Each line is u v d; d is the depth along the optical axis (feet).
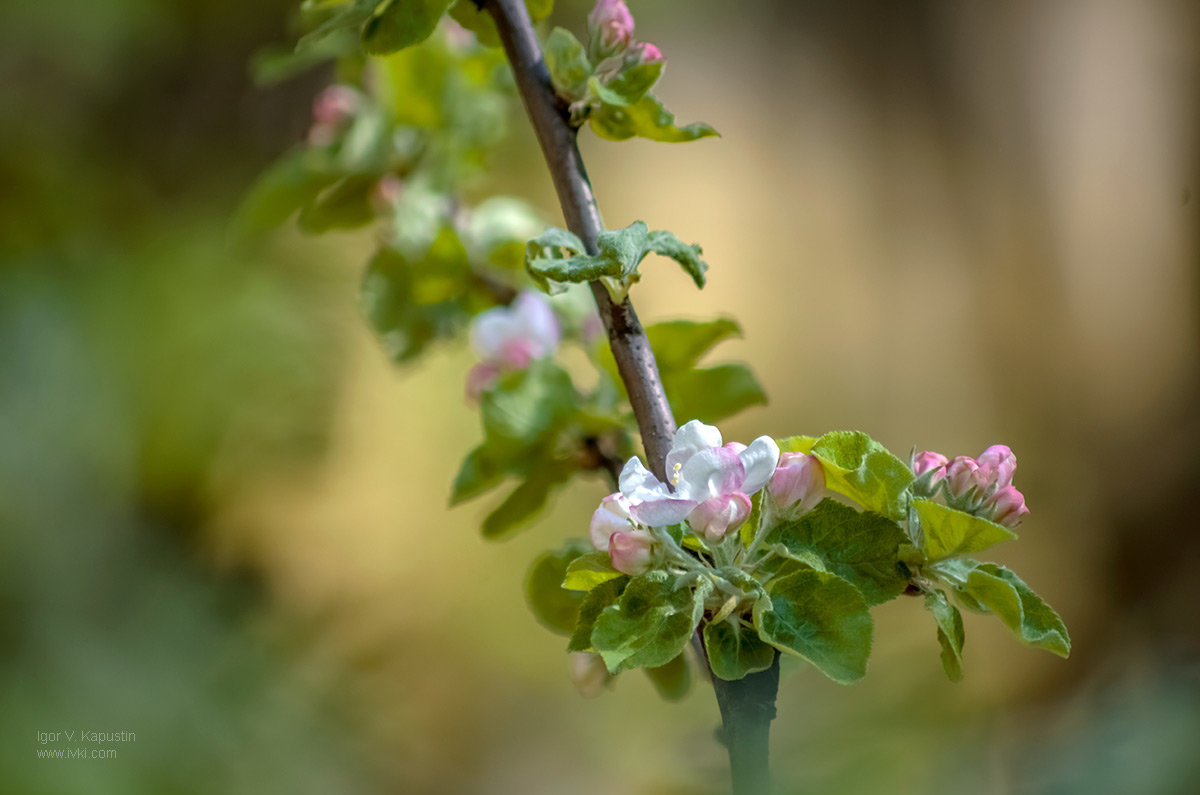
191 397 6.64
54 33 8.14
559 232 4.52
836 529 4.49
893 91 17.81
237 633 6.18
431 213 5.45
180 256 6.88
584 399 5.03
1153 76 17.30
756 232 15.83
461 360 8.99
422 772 6.60
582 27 10.81
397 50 4.65
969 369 16.02
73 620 5.92
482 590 8.25
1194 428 15.20
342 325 7.45
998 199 17.37
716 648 4.42
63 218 7.14
